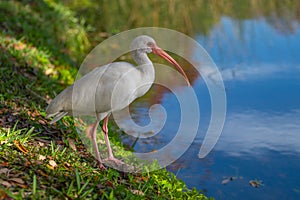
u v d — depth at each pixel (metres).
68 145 6.84
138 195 5.66
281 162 7.61
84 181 5.59
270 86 10.48
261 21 16.03
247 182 7.08
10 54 10.18
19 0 15.11
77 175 5.29
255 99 9.84
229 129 8.71
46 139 6.84
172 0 18.94
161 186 6.39
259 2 18.59
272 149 7.99
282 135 8.41
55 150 6.31
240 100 9.85
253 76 11.09
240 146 8.12
